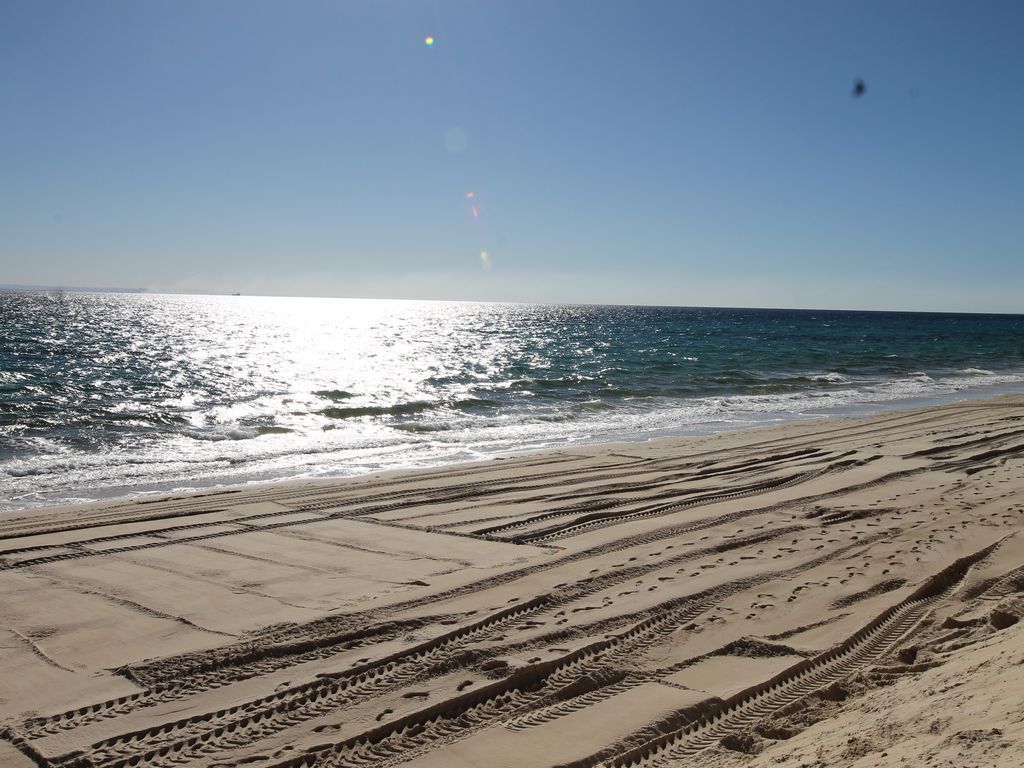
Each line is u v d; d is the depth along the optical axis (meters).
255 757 4.25
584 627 5.96
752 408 22.66
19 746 4.33
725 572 7.30
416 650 5.56
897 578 6.98
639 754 4.21
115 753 4.27
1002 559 7.36
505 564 7.72
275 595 6.82
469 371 34.06
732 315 179.88
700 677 5.12
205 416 20.31
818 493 10.83
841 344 58.16
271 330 74.12
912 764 3.03
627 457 14.14
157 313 112.69
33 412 20.25
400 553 8.20
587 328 88.56
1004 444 14.71
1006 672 3.85
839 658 5.39
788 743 4.10
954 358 45.06
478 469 13.02
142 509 10.12
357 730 4.51
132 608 6.47
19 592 6.87
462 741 4.39
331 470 13.72
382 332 74.75
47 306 121.06
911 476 11.80
